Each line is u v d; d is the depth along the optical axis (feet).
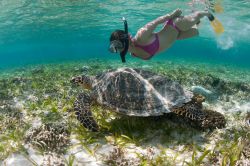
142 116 4.48
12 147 3.97
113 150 3.76
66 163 3.53
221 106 6.09
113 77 4.69
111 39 4.16
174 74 9.37
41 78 8.93
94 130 4.37
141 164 3.52
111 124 4.72
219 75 10.33
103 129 4.58
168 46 4.61
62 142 4.12
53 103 5.85
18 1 12.14
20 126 4.82
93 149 3.96
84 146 3.97
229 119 5.21
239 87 7.71
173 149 4.02
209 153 3.75
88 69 10.41
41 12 13.64
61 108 5.70
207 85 7.67
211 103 6.25
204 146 4.10
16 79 8.85
